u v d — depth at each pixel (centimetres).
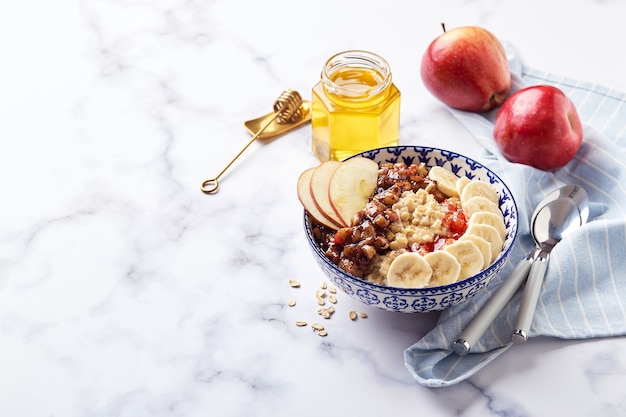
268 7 112
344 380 77
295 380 77
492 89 95
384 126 91
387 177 82
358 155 85
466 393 76
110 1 114
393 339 80
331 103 90
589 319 80
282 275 85
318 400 76
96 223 90
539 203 89
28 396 78
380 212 79
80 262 86
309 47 106
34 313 83
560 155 90
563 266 81
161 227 89
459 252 76
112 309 83
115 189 93
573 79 98
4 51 108
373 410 76
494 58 94
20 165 95
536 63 102
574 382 77
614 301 81
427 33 107
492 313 78
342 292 83
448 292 75
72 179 94
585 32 105
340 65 91
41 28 111
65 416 76
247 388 77
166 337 81
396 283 75
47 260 87
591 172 91
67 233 89
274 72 103
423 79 97
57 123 99
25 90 103
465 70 94
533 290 80
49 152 96
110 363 79
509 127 90
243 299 83
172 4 113
